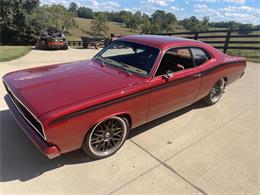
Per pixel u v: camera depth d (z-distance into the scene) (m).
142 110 3.30
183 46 3.95
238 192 2.66
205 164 3.10
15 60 9.17
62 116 2.45
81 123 2.63
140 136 3.69
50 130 2.41
